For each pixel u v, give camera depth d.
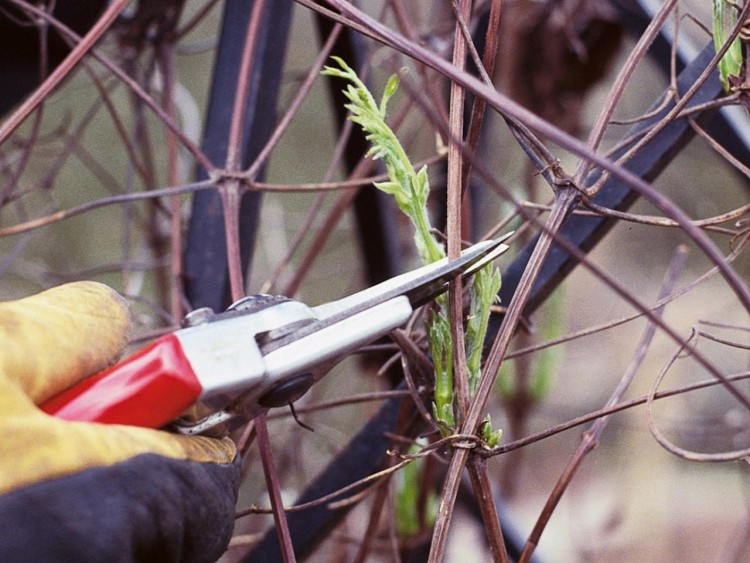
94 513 0.41
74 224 3.72
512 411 1.63
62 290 0.52
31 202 3.30
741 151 1.02
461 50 0.54
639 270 3.65
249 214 0.91
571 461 0.64
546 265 0.69
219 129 0.92
